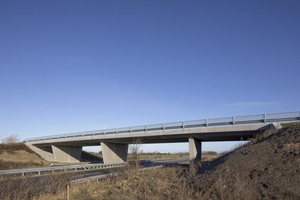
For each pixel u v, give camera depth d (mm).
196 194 9844
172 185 12531
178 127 29375
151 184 12844
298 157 11102
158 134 31391
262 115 22688
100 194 12016
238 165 12250
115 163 40844
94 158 66625
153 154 94875
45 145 54750
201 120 27453
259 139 18750
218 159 18375
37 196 11500
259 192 9086
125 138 36594
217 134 27109
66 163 48312
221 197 8844
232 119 24766
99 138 39469
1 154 46656
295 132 15320
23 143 57375
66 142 47094
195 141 30469
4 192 10523
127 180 15742
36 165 41406
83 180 15891
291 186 8945
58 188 12508
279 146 13578
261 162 11891
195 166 18328
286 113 21188
